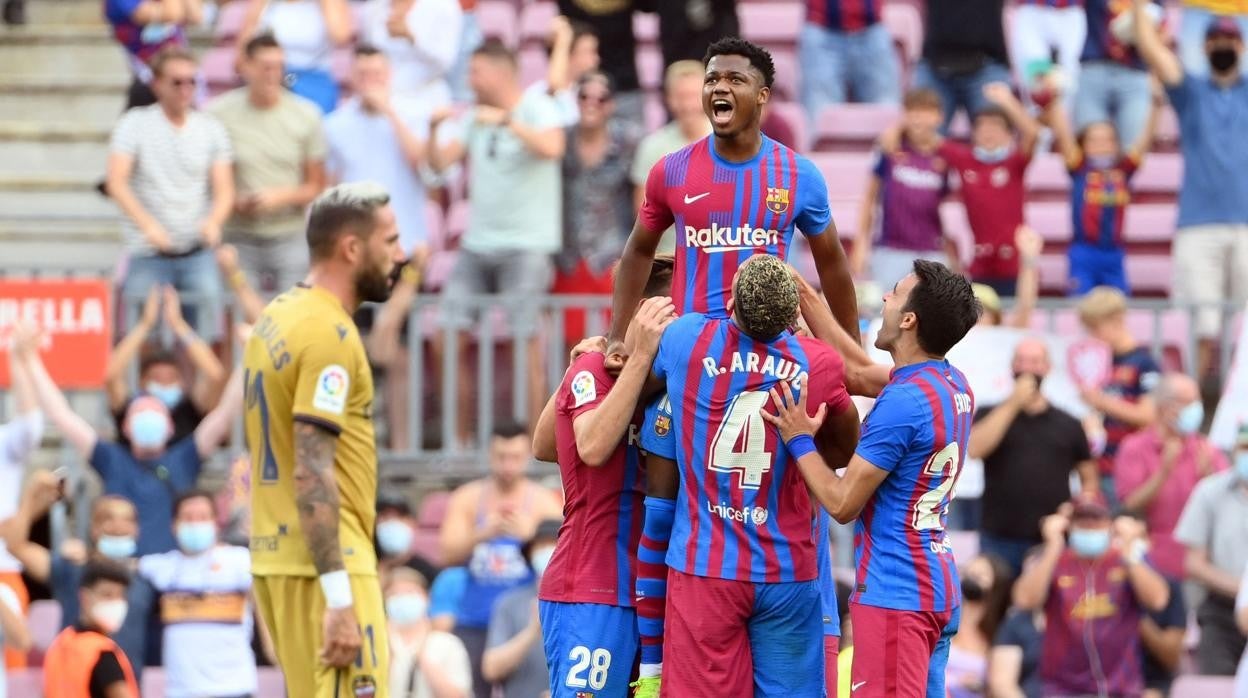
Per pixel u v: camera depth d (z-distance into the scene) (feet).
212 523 94.84
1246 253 124.06
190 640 94.02
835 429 62.90
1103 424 112.27
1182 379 106.01
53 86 154.10
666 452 62.34
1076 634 96.07
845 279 63.98
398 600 92.99
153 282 117.08
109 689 88.63
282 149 120.26
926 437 62.75
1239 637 101.09
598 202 120.26
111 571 89.81
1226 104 124.98
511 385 121.39
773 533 60.70
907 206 121.08
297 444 67.77
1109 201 126.00
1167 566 102.37
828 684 63.98
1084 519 95.71
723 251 60.80
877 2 140.87
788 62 151.33
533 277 118.11
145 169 117.29
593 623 64.75
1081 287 126.41
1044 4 141.90
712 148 61.05
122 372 111.34
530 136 117.39
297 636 69.31
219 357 115.44
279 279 120.78
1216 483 101.76
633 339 61.82
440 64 128.16
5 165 149.28
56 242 144.97
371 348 114.73
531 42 154.20
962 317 63.72
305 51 133.39
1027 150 121.70
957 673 93.15
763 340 60.29
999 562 94.89
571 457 65.00
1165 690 98.63
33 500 101.76
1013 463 103.19
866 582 63.98
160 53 117.50
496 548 99.91
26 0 163.12
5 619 96.84
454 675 92.79
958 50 134.00
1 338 110.22
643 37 152.05
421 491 116.16
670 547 61.87
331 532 67.67
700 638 60.70
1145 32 126.21
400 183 120.98
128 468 103.45
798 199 60.95
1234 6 135.95
